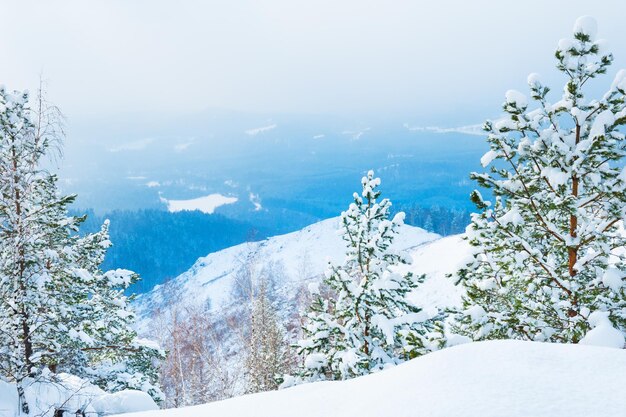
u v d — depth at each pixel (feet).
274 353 80.79
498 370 11.89
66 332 39.45
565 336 22.94
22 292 35.17
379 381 13.46
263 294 99.91
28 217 36.29
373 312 33.42
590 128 24.63
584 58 23.82
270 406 14.20
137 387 48.26
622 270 24.23
